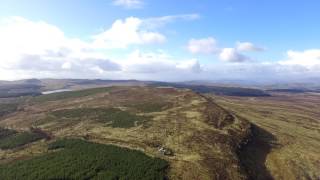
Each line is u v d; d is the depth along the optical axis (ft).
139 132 387.14
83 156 310.86
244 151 352.49
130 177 264.72
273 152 377.71
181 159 303.89
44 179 264.72
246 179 288.10
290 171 334.65
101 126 430.61
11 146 378.94
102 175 268.62
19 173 281.33
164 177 267.39
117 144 349.61
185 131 380.99
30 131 442.50
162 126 404.16
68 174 271.69
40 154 334.85
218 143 348.59
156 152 321.32
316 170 351.05
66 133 415.03
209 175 277.85
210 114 453.17
